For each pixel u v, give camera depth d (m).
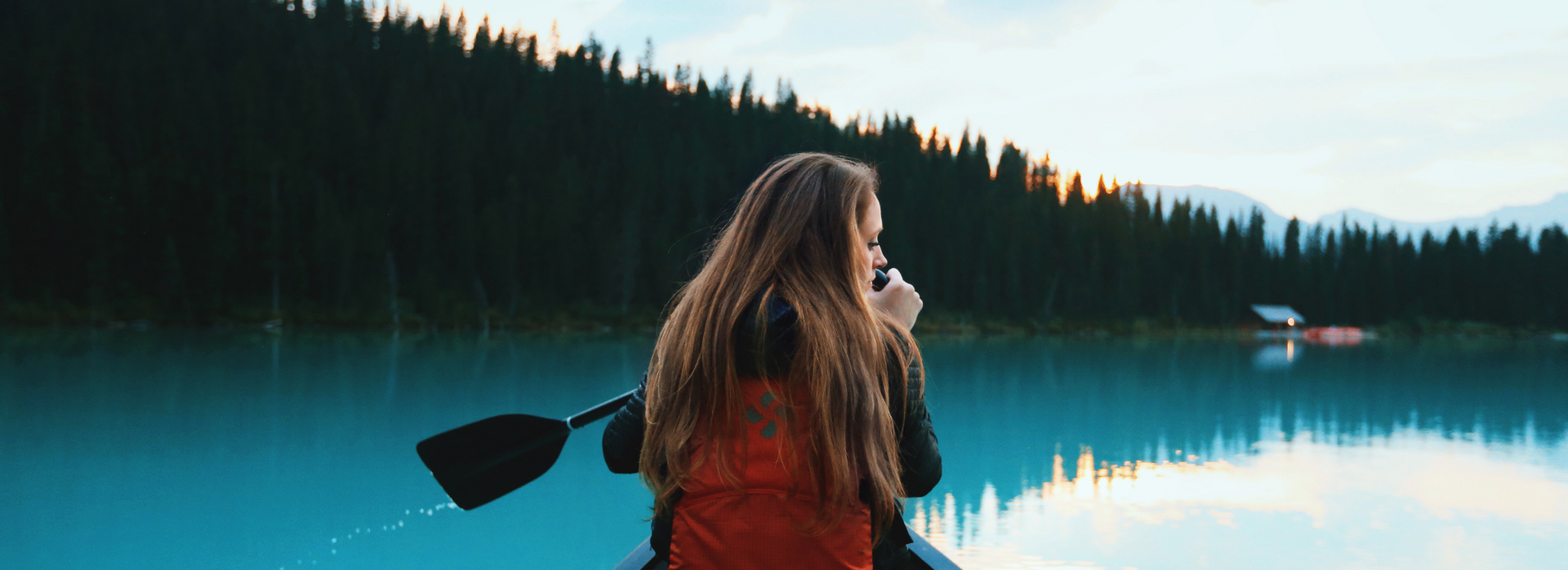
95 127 35.81
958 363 20.34
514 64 64.62
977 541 4.05
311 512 4.46
